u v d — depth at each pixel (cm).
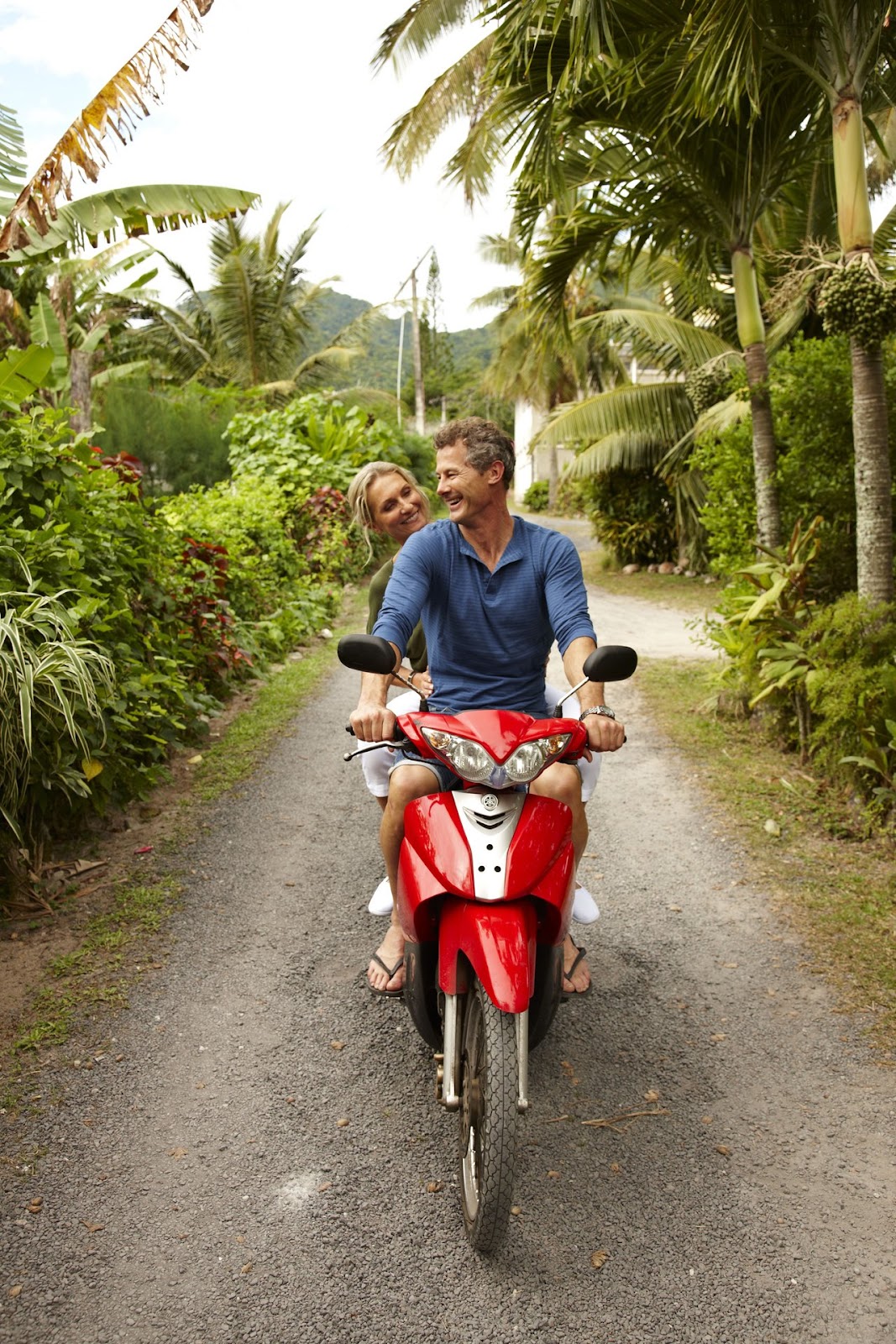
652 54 638
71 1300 241
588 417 1609
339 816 559
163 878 468
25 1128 300
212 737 685
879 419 610
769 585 658
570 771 282
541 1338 232
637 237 838
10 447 515
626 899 466
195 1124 304
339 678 881
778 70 648
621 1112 313
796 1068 335
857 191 603
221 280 2741
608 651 257
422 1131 304
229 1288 246
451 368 6262
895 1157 292
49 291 1471
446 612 310
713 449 1034
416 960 274
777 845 515
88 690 434
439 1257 256
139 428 1739
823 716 619
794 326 1173
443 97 916
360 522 404
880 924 426
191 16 471
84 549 526
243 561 903
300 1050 344
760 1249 259
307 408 1653
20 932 414
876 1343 231
